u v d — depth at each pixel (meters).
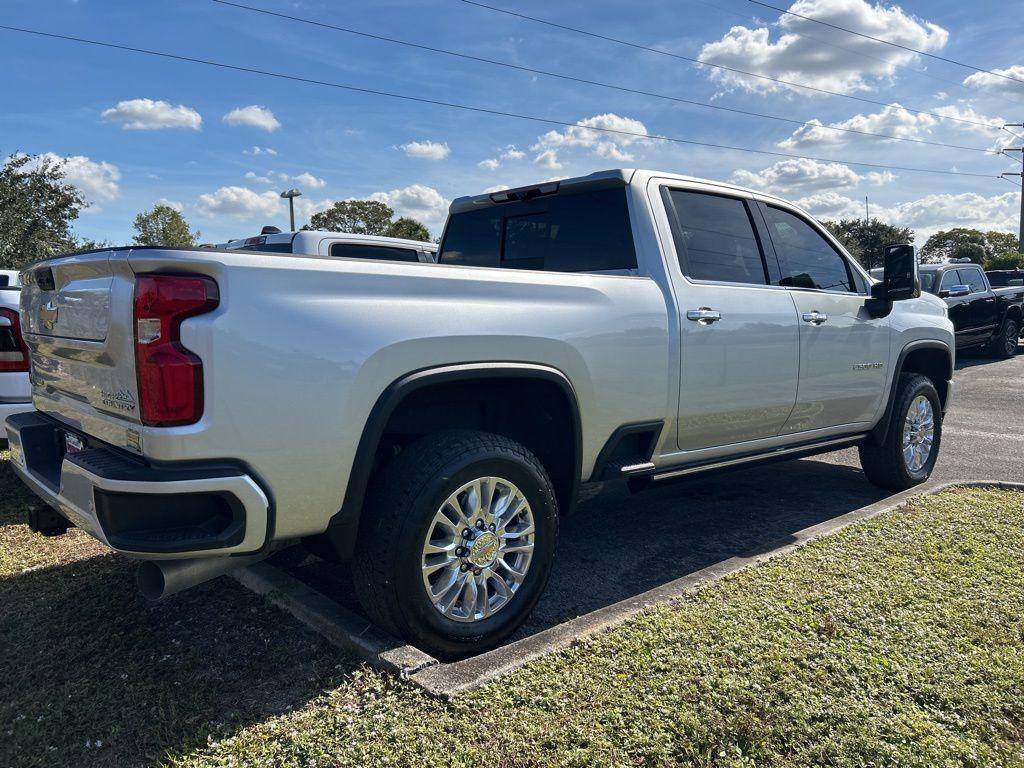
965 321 13.23
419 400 2.89
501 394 3.11
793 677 2.49
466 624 2.77
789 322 4.08
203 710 2.40
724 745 2.16
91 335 2.50
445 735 2.21
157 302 2.20
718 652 2.64
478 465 2.74
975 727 2.26
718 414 3.78
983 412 8.63
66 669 2.67
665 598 3.10
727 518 4.63
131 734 2.29
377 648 2.65
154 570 2.41
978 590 3.18
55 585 3.42
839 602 3.05
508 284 2.97
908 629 2.83
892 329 4.86
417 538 2.59
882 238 67.62
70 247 26.98
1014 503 4.48
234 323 2.26
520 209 4.20
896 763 2.09
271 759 2.13
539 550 2.97
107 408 2.48
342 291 2.51
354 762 2.10
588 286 3.23
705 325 3.66
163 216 72.94
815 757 2.12
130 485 2.20
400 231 65.06
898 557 3.56
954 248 85.81
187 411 2.21
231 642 2.85
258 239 8.50
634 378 3.36
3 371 4.66
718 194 4.03
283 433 2.36
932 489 4.77
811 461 6.25
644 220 3.62
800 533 3.94
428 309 2.69
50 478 2.82
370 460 2.54
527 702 2.36
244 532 2.33
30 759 2.18
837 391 4.45
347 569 3.63
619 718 2.27
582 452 3.23
